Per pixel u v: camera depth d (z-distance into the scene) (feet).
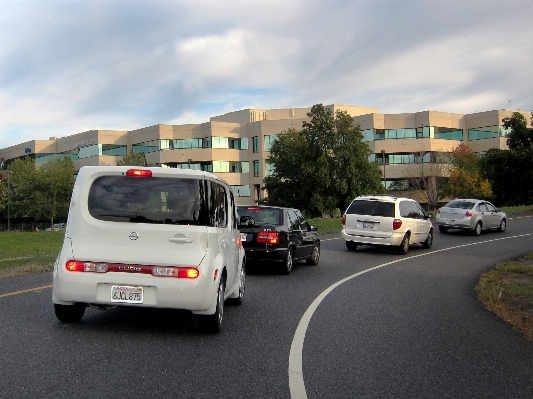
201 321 21.52
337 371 17.44
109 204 21.06
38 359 17.66
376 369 17.78
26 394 14.47
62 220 211.61
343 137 136.46
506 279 39.19
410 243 58.80
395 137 212.43
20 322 22.74
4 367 16.74
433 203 189.78
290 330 23.00
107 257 20.45
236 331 22.62
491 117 214.07
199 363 17.85
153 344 20.07
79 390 14.89
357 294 32.71
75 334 21.03
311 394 15.20
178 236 20.70
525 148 152.46
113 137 232.73
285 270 40.42
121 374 16.42
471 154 193.16
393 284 37.04
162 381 15.89
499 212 86.12
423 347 20.74
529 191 151.12
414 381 16.61
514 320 25.76
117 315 24.77
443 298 31.91
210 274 20.80
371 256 55.16
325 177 132.05
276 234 39.32
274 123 219.00
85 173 21.34
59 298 20.71
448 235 81.56
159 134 220.64
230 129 224.12
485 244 68.33
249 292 32.78
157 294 20.27
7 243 68.74
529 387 16.31
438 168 191.31
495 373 17.63
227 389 15.39
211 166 220.43
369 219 57.16
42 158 257.55
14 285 32.50
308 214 150.30
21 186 185.57
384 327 24.06
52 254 53.72
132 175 21.25
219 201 23.36
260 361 18.31
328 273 42.22
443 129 215.31
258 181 221.46
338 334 22.53
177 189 21.27
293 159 155.84
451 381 16.71
